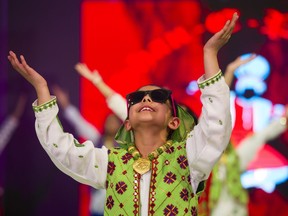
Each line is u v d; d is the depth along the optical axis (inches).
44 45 358.3
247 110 360.8
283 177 358.0
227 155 256.4
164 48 362.0
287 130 354.9
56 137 147.7
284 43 364.2
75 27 359.6
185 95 360.8
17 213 358.9
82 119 354.6
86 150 149.5
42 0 358.9
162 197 143.8
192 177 145.9
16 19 358.6
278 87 362.3
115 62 360.8
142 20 362.0
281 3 363.9
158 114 149.8
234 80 361.4
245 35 363.3
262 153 358.0
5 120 358.0
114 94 246.4
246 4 363.3
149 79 361.1
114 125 322.7
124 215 144.3
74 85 356.5
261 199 357.1
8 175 358.9
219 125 140.1
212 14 362.6
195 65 361.4
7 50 358.0
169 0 362.6
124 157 150.0
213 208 247.9
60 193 358.9
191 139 147.7
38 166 359.3
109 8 361.1
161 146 149.8
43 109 148.7
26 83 359.3
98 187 152.6
